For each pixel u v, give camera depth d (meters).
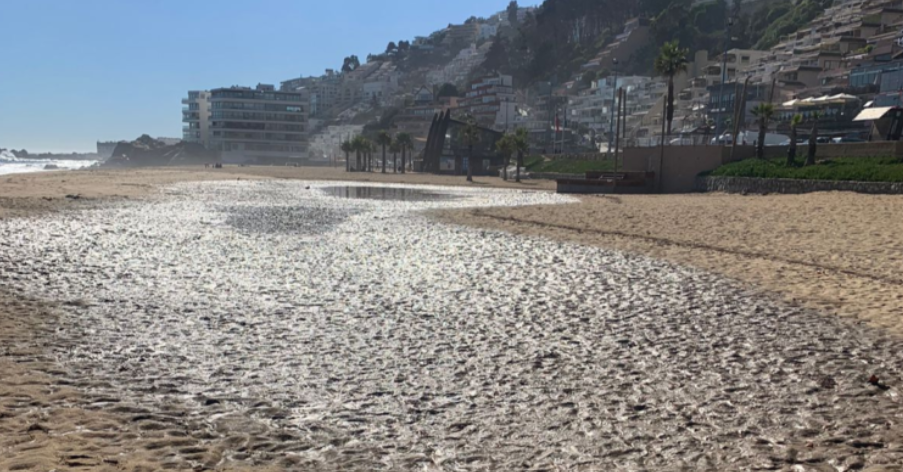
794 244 18.89
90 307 10.72
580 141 142.25
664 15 188.25
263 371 7.68
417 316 10.56
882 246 18.05
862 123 61.09
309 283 13.30
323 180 79.25
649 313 10.81
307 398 6.81
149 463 5.12
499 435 5.90
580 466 5.26
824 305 11.25
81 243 18.22
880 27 112.88
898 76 66.56
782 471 5.12
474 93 194.88
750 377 7.50
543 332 9.59
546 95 185.25
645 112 136.12
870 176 36.31
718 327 9.87
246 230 22.86
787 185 41.06
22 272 13.52
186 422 6.09
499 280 13.81
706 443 5.70
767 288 12.81
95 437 5.61
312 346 8.77
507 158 90.94
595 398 6.86
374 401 6.75
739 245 19.02
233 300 11.58
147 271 14.23
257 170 125.88
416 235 22.05
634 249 18.61
